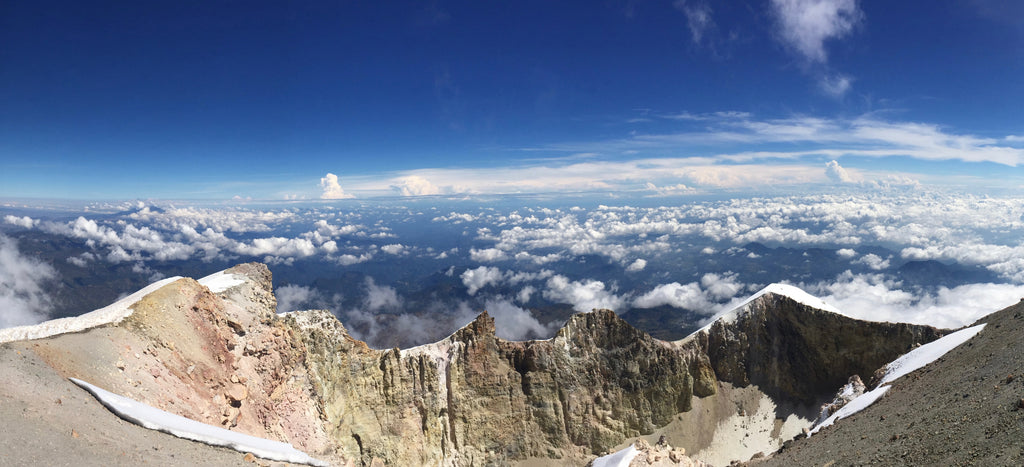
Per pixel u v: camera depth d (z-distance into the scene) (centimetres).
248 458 4553
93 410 3947
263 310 8656
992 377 5000
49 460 2997
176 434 4347
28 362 4116
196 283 7469
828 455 5253
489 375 12244
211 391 6288
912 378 7256
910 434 4622
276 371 8150
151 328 6072
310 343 9831
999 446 3434
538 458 12138
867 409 6825
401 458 10694
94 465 3170
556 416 12425
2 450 2866
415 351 11719
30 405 3472
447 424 11631
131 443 3734
